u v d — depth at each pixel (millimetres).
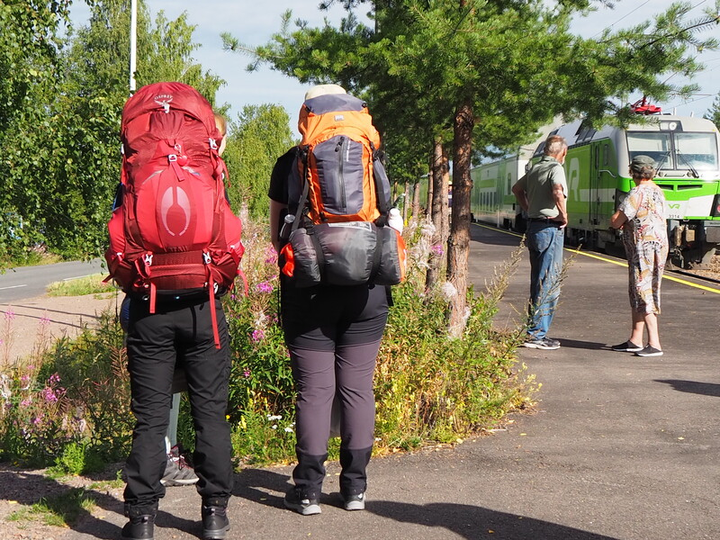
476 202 62188
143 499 4035
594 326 11602
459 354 6375
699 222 25484
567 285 16656
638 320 9453
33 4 12680
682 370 8492
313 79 10070
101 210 13836
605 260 23281
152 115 3967
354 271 4164
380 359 6277
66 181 13594
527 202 9609
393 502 4727
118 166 13992
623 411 6840
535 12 9320
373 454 5707
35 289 30625
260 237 7281
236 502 4773
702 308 13328
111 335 9375
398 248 4312
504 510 4578
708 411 6824
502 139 19047
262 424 5957
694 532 4238
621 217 9297
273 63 10273
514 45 8133
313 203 4219
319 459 4508
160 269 3836
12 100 12672
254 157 31359
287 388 6254
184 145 3896
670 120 26156
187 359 4121
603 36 8445
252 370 6164
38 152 13031
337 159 4180
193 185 3836
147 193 3783
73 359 9328
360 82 9812
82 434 6043
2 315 19734
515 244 32406
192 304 3996
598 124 8758
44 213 13766
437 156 17281
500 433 6230
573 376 8180
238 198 12625
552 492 4871
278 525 4391
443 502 4719
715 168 25516
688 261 26266
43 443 6102
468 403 6414
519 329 7270
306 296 4410
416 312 6480
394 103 9969
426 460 5566
